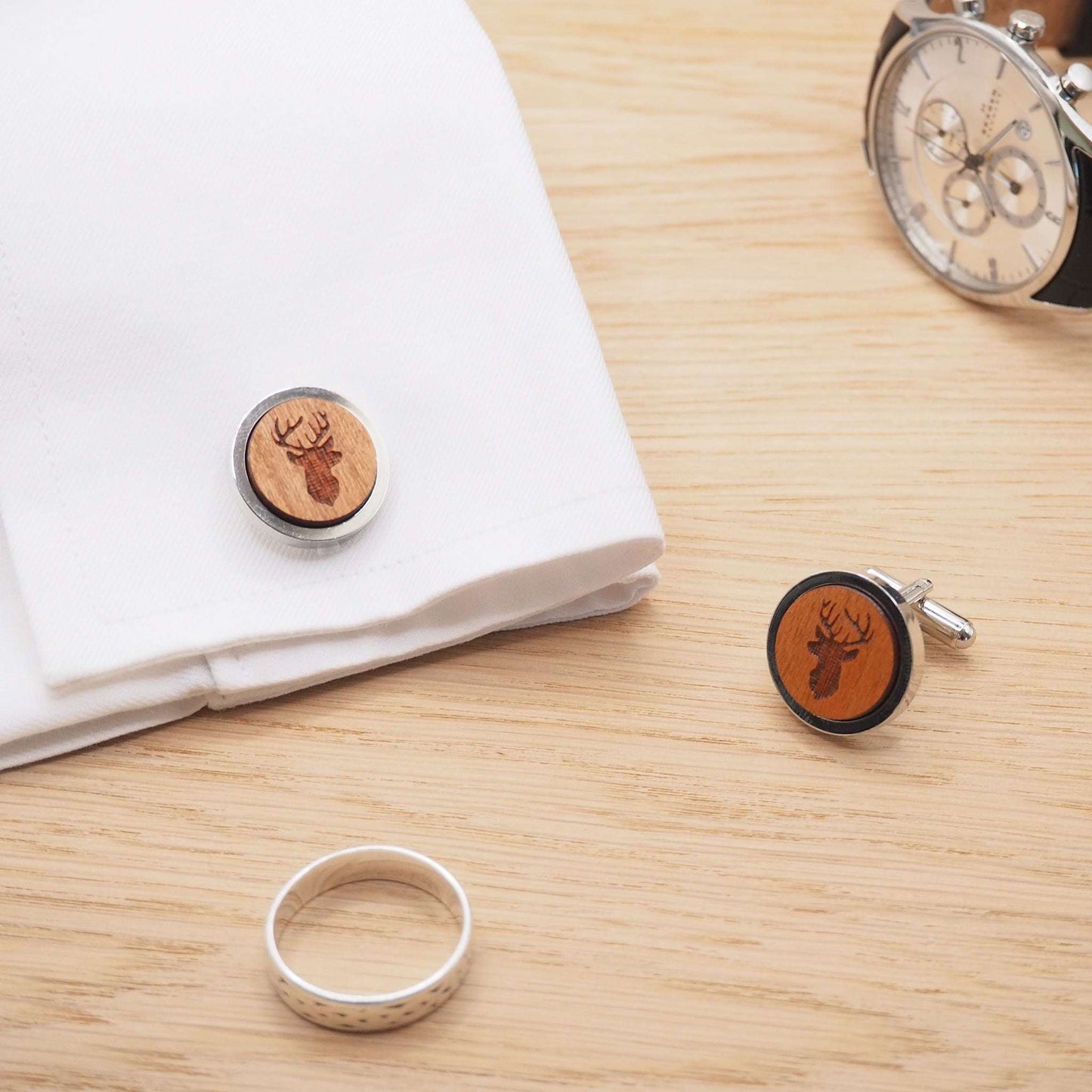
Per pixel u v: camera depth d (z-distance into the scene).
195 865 0.32
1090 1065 0.31
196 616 0.32
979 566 0.34
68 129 0.34
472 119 0.34
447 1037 0.31
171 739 0.33
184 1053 0.30
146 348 0.33
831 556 0.34
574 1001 0.31
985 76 0.35
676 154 0.39
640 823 0.32
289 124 0.34
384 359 0.33
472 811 0.32
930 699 0.33
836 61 0.40
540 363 0.33
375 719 0.33
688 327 0.37
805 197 0.38
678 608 0.34
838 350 0.36
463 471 0.33
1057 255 0.35
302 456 0.32
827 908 0.32
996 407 0.36
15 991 0.31
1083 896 0.32
